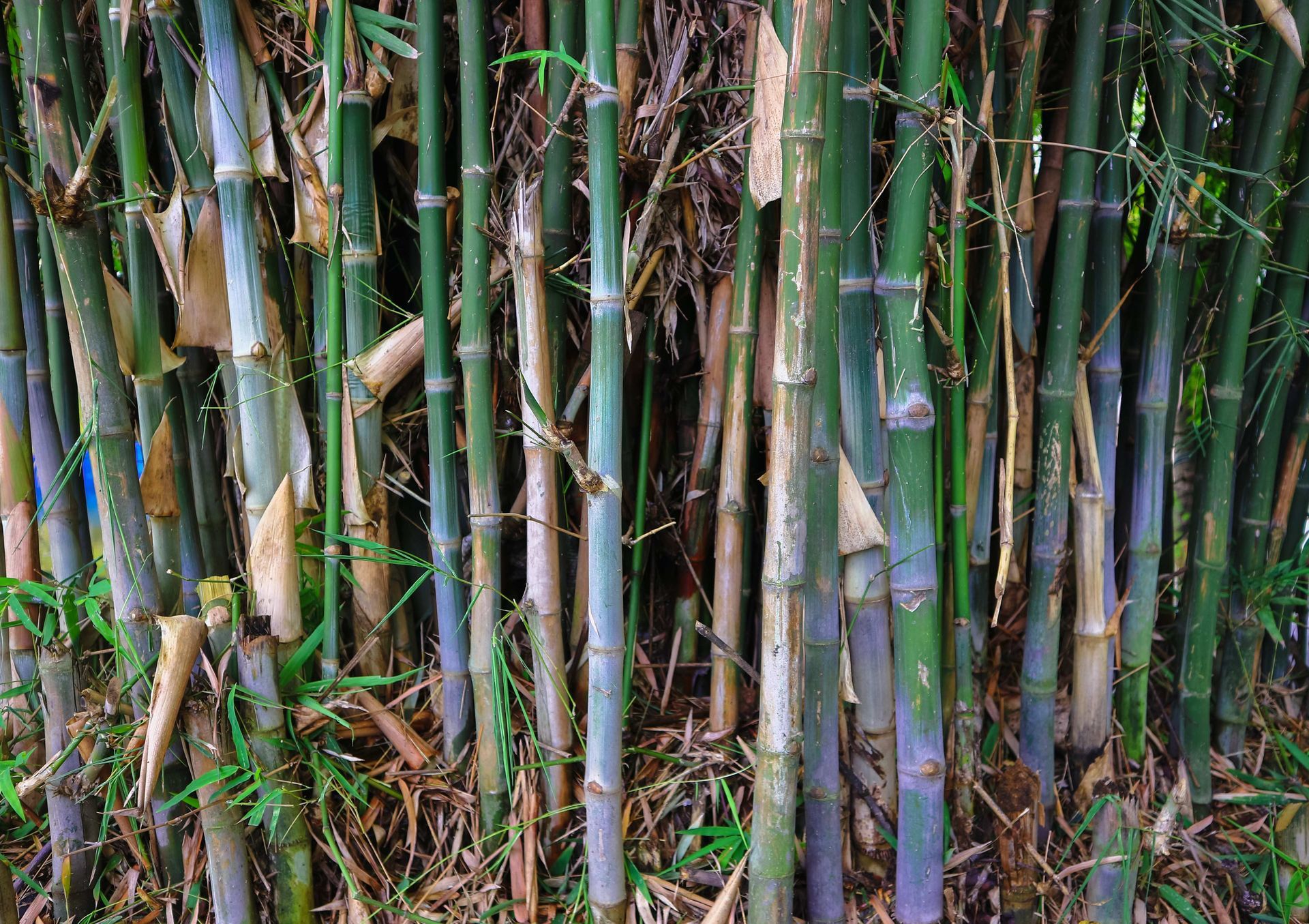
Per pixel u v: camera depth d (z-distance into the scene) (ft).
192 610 6.07
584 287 5.32
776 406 4.36
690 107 5.27
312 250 5.39
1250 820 6.24
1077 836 5.65
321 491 5.77
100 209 5.88
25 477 5.58
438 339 5.23
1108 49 5.66
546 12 5.48
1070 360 5.60
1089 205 5.48
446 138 5.71
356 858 5.36
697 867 5.43
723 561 5.58
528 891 5.20
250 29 5.19
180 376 6.06
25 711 5.93
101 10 5.11
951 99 5.53
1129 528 6.24
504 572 6.20
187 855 5.37
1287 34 4.31
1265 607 6.48
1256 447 6.46
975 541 5.96
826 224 4.60
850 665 5.32
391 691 6.00
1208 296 6.51
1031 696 5.91
